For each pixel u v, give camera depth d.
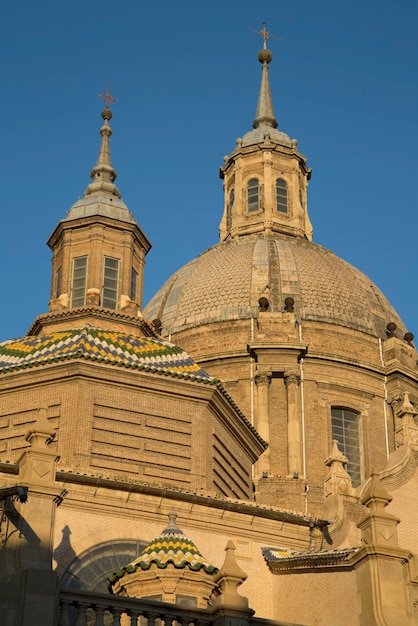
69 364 41.47
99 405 41.28
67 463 39.72
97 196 52.44
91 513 36.41
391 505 37.41
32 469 27.75
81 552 35.56
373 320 66.06
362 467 60.59
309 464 59.38
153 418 41.94
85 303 49.38
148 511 37.16
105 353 42.88
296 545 39.09
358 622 31.20
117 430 41.16
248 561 37.75
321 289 65.94
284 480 57.84
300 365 62.06
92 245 50.50
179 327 65.12
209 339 63.88
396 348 64.50
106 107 57.31
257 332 63.19
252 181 74.81
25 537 26.72
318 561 34.53
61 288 50.19
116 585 33.12
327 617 33.50
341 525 38.97
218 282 66.56
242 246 69.19
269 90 81.38
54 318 47.91
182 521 37.59
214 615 27.41
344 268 68.81
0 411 41.91
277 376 61.94
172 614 27.06
